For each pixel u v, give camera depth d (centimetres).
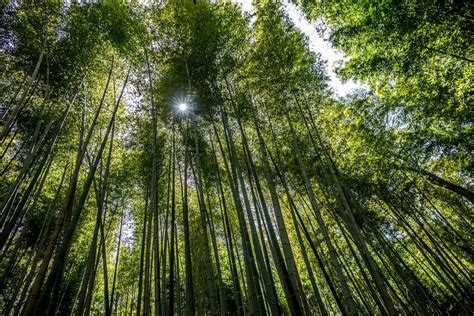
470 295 723
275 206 409
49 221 580
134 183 731
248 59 668
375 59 582
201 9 603
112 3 596
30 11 563
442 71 560
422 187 880
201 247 893
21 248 820
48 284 264
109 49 625
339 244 942
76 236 749
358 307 992
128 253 957
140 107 648
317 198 827
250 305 380
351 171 823
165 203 780
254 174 520
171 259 455
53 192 766
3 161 707
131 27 612
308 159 741
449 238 959
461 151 670
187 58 588
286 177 775
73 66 588
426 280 1082
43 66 578
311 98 736
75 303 855
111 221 758
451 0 444
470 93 572
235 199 483
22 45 570
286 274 379
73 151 656
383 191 818
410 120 732
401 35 498
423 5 460
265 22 660
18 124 632
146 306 371
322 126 778
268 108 684
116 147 713
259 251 391
